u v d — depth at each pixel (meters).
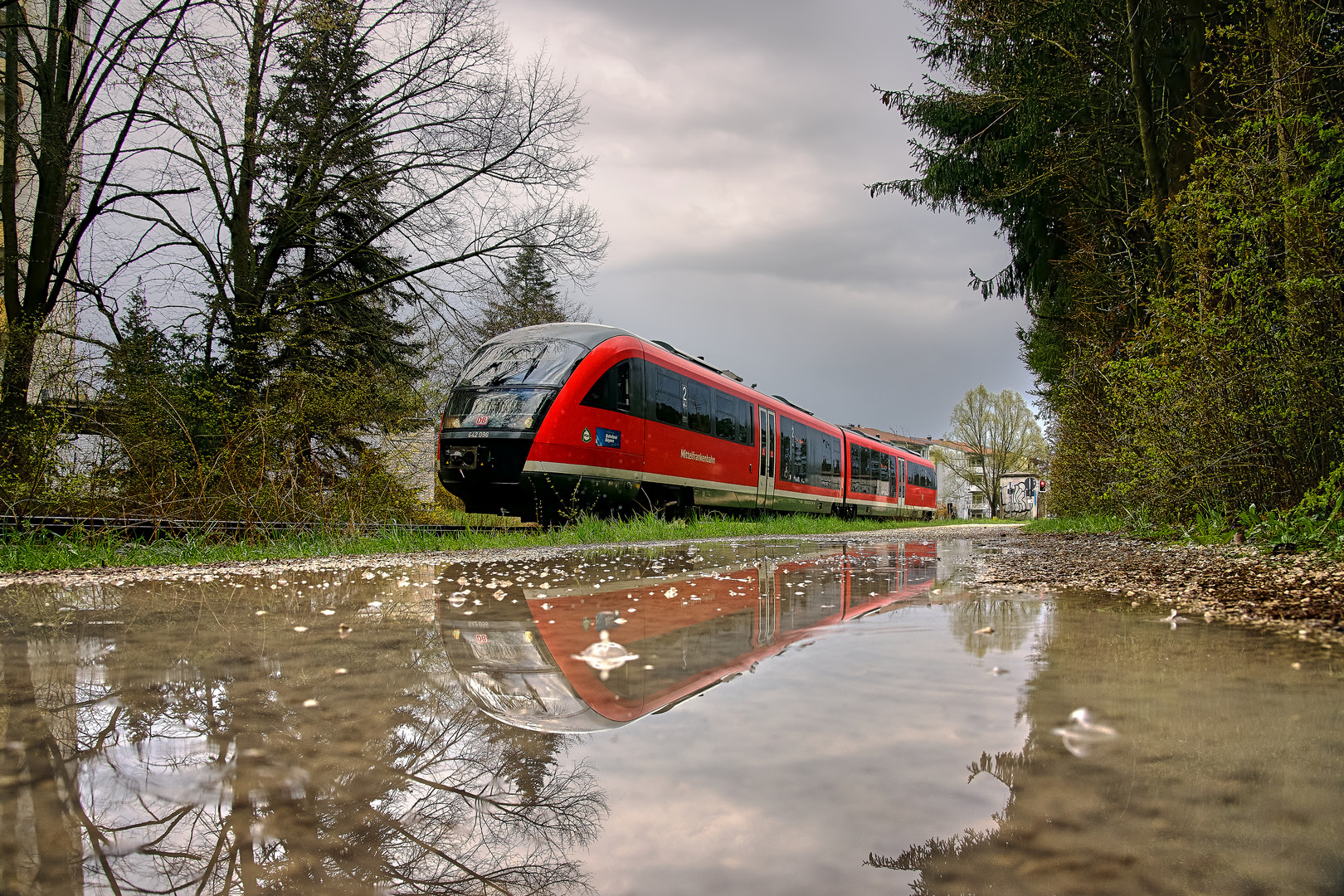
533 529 10.48
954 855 0.79
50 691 1.71
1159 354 7.61
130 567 6.05
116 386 9.55
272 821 0.95
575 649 2.26
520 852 0.82
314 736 1.34
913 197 16.84
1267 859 0.78
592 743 1.26
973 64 13.76
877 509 27.52
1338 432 6.08
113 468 8.57
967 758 1.15
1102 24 11.54
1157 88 11.46
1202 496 7.91
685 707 1.51
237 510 8.28
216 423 9.77
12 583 4.67
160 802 1.02
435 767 1.15
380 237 15.22
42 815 0.98
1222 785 1.01
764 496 17.89
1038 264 16.30
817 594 3.79
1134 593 3.68
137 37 11.52
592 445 11.58
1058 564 5.61
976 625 2.66
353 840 0.89
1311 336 6.11
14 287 11.94
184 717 1.47
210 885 0.77
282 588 4.23
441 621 2.87
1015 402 64.75
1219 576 4.25
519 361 11.68
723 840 0.84
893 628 2.60
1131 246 11.62
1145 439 8.17
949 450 81.00
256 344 12.73
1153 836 0.84
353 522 8.74
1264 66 6.79
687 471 14.16
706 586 4.23
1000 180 15.84
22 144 12.00
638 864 0.78
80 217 12.75
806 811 0.93
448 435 11.24
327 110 13.73
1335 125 5.96
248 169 12.95
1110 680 1.72
